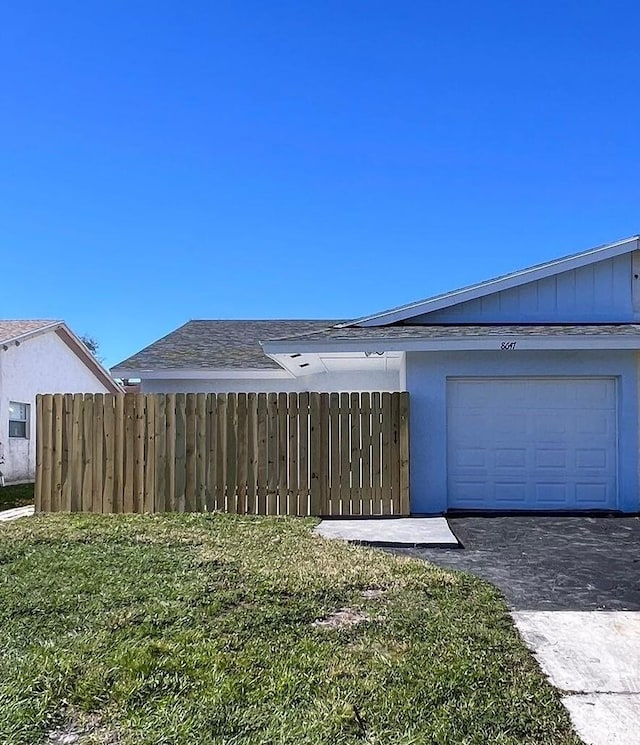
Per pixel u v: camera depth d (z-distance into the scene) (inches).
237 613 182.9
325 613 185.2
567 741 120.6
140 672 142.9
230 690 135.3
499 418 391.9
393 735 119.9
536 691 139.9
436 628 174.7
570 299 419.5
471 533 322.3
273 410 384.8
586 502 386.9
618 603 206.7
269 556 252.8
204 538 287.1
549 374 386.9
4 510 479.8
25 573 222.5
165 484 387.5
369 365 525.7
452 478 390.3
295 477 380.8
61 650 155.7
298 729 120.8
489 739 119.9
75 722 125.3
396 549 285.7
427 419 388.8
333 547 273.3
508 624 182.9
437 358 390.9
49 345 824.3
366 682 139.8
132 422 391.9
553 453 389.7
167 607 185.9
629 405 384.2
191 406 389.4
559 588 223.6
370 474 379.2
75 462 393.4
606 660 160.1
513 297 422.3
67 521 334.3
